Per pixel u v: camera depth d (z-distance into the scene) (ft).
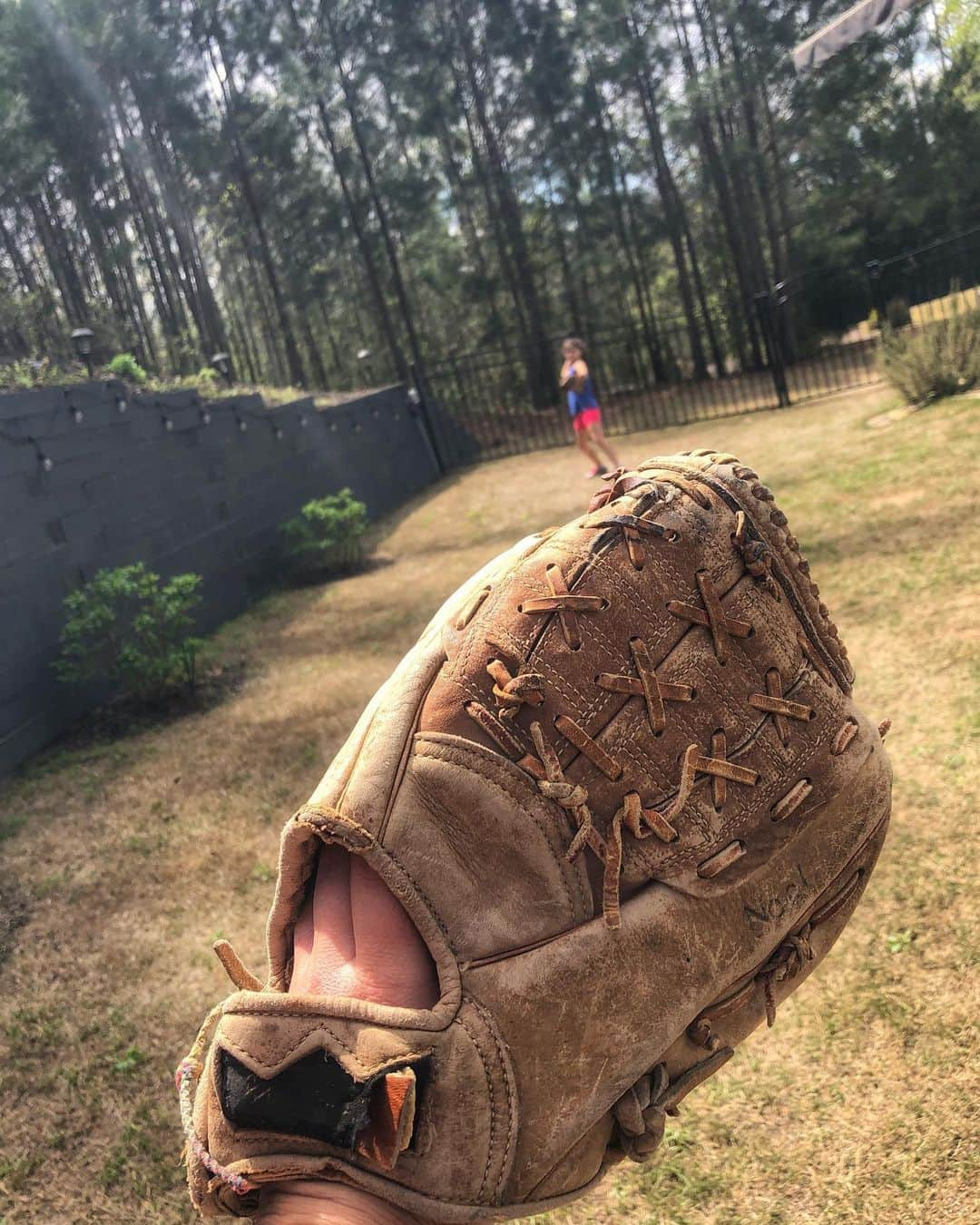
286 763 16.57
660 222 84.64
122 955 11.76
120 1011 10.69
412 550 33.81
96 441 24.32
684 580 2.47
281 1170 2.21
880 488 24.44
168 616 21.17
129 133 75.10
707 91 72.95
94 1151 8.84
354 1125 2.15
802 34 75.20
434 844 2.36
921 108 83.35
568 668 2.38
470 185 92.38
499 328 89.04
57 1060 10.11
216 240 98.48
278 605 29.45
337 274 100.22
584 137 84.64
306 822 2.42
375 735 2.48
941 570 17.75
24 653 20.40
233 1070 2.27
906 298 60.03
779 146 85.10
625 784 2.35
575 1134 2.35
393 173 86.02
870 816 2.69
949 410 31.83
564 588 2.43
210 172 81.20
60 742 20.45
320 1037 2.23
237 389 39.96
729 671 2.46
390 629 23.82
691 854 2.39
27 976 11.64
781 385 49.88
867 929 9.37
